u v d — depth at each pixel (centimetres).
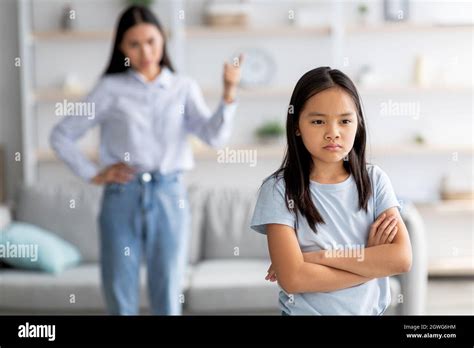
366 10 485
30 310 333
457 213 490
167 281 269
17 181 488
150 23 275
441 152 482
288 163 167
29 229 362
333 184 166
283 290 166
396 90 475
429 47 485
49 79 486
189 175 478
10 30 485
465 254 491
